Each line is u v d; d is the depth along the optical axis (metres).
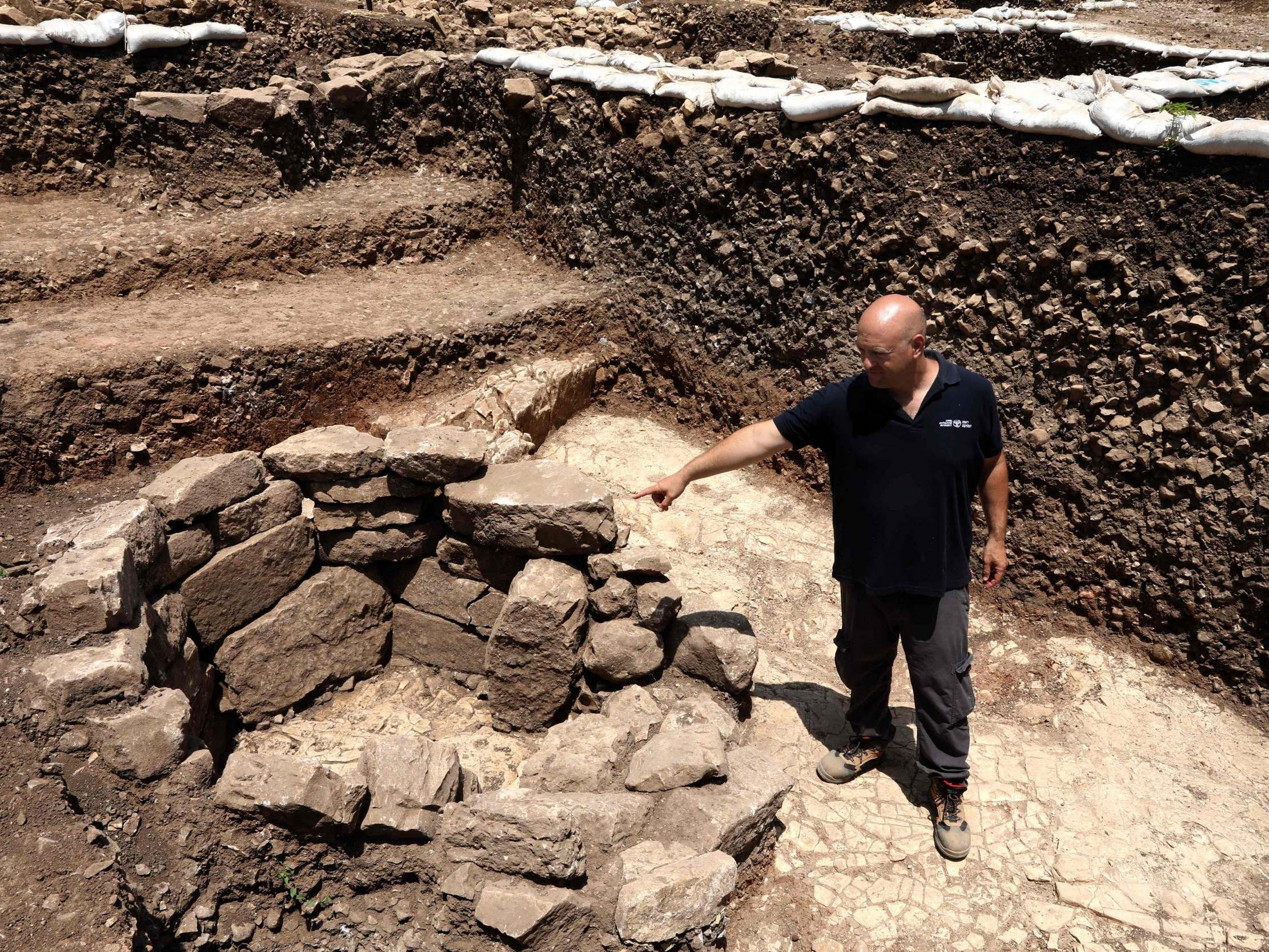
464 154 7.23
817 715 4.04
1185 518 4.14
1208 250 4.02
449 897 3.08
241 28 7.09
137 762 3.12
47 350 4.60
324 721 4.49
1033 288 4.55
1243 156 3.94
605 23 8.33
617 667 3.95
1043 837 3.46
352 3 8.52
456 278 6.52
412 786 3.27
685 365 6.02
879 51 8.45
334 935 3.29
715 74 5.91
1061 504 4.50
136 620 3.50
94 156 6.60
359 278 6.32
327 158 6.91
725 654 3.84
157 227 5.92
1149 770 3.73
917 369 2.95
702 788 3.29
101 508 4.05
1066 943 3.10
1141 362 4.20
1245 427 3.96
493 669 4.20
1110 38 7.29
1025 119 4.50
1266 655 3.96
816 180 5.25
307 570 4.50
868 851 3.44
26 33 6.21
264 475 4.34
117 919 2.80
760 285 5.59
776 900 3.27
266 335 5.05
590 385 6.23
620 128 6.11
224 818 3.17
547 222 6.79
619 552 4.05
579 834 3.03
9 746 3.13
